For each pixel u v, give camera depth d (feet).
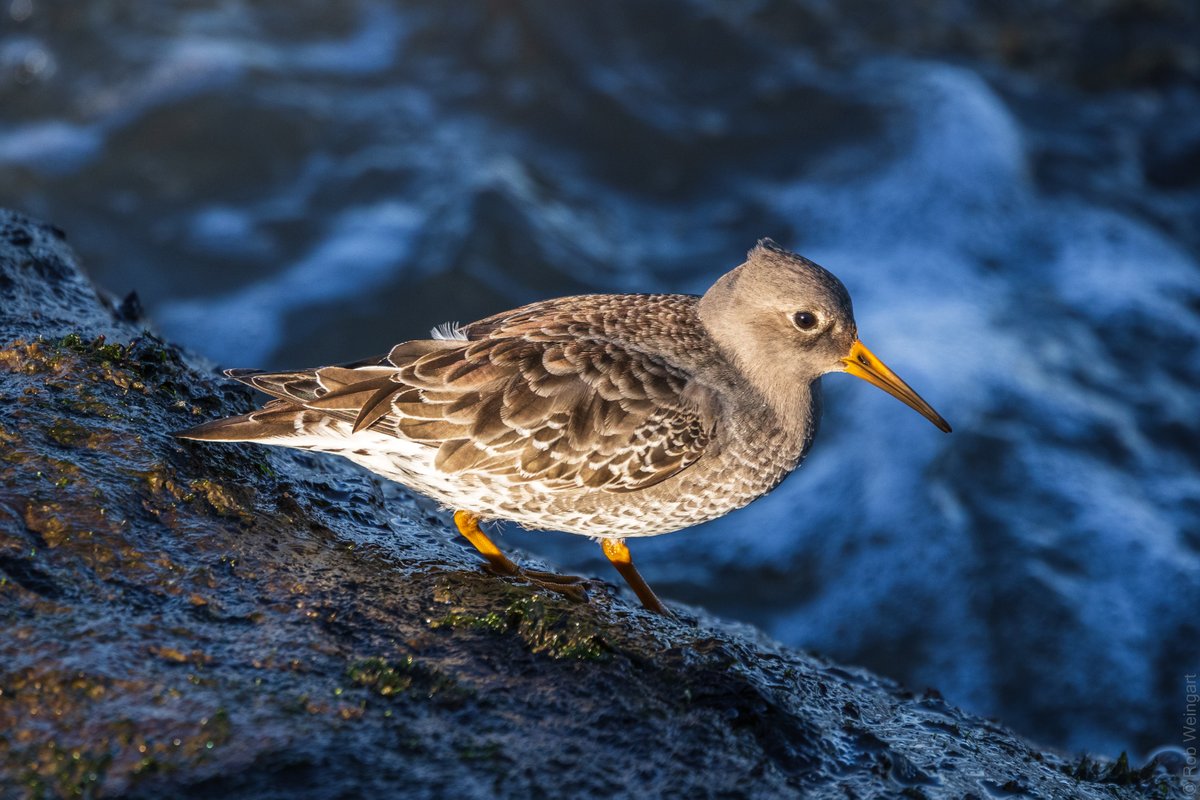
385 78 75.92
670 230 70.64
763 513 53.31
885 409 54.49
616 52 78.59
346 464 31.04
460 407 25.98
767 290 28.32
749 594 50.85
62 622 21.09
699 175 74.02
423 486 26.96
